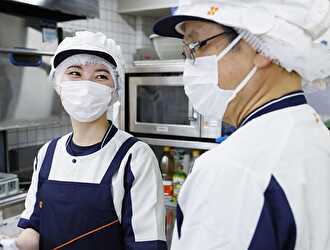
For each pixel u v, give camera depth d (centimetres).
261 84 64
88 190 107
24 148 230
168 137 199
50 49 201
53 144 122
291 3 59
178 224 63
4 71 180
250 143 59
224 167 57
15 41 183
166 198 194
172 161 206
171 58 204
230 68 65
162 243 105
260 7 60
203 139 187
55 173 114
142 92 208
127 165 109
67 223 107
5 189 170
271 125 60
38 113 199
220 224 55
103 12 283
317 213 56
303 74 64
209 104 72
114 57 115
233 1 61
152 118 206
